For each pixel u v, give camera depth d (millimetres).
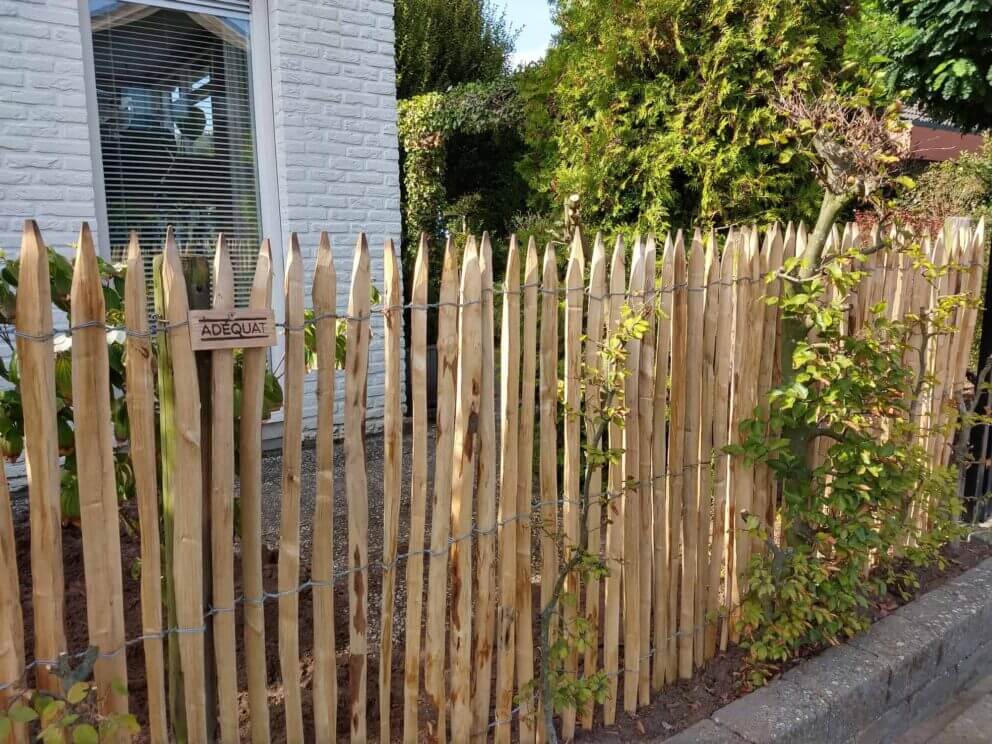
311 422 4922
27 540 3023
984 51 4523
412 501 1869
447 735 2188
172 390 1502
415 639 1920
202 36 4688
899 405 2627
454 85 11766
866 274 2461
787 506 2674
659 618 2428
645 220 4352
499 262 7586
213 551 1607
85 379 1396
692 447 2443
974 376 4531
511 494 2029
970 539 3766
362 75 5160
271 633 2502
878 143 2463
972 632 2996
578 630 2082
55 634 1442
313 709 1981
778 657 2496
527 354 2008
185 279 1503
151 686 1567
